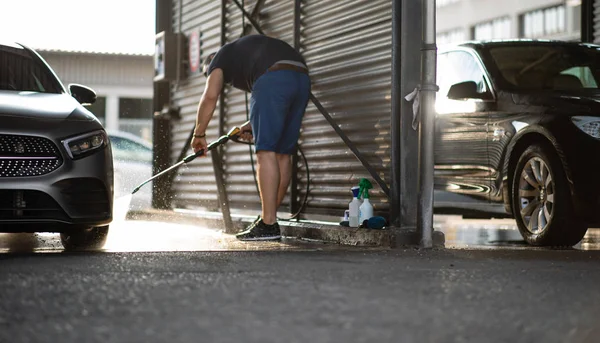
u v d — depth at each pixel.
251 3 8.75
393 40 6.47
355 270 4.19
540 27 34.16
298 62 6.71
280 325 2.60
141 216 10.45
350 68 7.13
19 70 6.29
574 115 6.39
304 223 7.31
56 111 5.55
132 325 2.58
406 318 2.76
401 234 6.04
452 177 7.71
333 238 6.73
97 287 3.43
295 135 6.84
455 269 4.32
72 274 3.89
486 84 7.44
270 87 6.56
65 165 5.34
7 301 3.05
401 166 6.39
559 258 5.07
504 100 7.17
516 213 6.88
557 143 6.38
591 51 7.85
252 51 6.68
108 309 2.88
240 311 2.85
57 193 5.29
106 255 4.91
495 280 3.84
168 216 9.82
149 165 18.28
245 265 4.39
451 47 8.21
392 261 4.73
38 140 5.30
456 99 7.71
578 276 4.04
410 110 6.41
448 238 7.85
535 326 2.67
